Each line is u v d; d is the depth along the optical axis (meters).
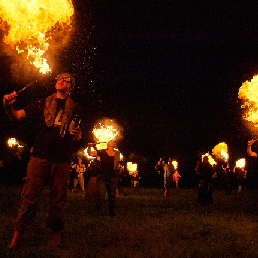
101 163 12.32
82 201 18.11
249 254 7.40
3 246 7.08
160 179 28.05
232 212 14.53
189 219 11.88
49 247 7.23
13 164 36.56
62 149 6.86
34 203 6.80
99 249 7.38
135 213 13.45
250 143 11.12
